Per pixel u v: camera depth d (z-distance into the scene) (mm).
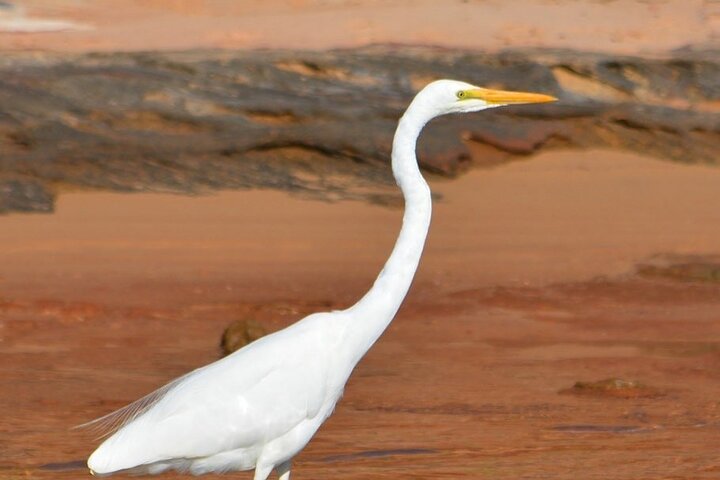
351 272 19203
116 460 7004
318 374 7441
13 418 10914
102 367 13055
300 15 45406
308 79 32344
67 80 29547
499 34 42812
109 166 25062
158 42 40562
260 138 26734
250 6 46750
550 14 45938
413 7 46531
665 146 29359
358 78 32625
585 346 14805
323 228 22344
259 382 7316
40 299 16531
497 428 10883
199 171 25344
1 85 28922
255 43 40812
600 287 18406
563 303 17250
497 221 23422
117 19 44219
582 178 27156
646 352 14547
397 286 7691
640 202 25531
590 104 31594
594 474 9359
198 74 31328
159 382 12422
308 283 18266
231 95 30188
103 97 29094
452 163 26859
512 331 15461
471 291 17750
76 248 20125
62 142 26328
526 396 12195
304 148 26625
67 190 23875
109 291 17266
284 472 7652
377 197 24906
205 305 16531
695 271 19703
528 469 9477
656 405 11922
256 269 19109
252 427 7277
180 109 29000
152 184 24531
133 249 20188
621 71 34438
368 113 29641
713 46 41531
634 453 10055
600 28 44250
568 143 29172
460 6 46719
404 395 12133
